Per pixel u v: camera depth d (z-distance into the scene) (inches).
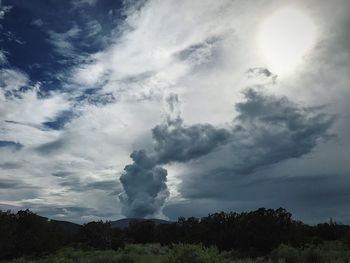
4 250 1470.2
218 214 1702.8
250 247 1406.3
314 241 1476.4
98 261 1017.5
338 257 960.3
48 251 1565.0
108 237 1919.3
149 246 1691.7
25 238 1557.6
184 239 1753.2
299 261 1002.7
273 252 1128.2
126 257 992.9
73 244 1803.6
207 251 685.3
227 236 1519.4
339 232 1831.9
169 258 682.2
